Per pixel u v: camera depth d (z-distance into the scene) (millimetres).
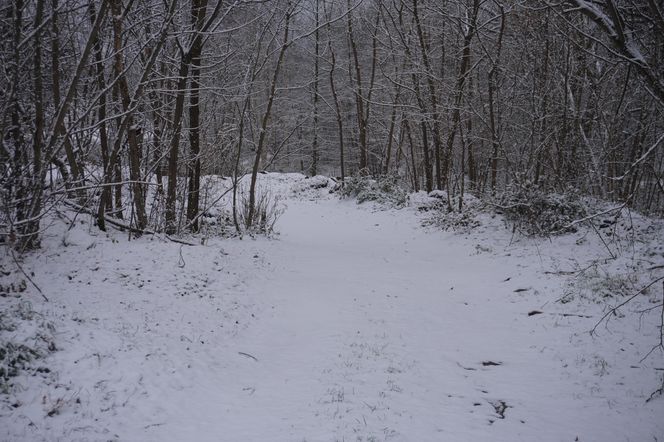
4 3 9234
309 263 13352
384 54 26312
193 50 11969
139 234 11656
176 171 12719
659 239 11445
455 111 18359
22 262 8773
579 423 5641
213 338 7812
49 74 10672
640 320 7789
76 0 10188
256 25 15539
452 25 20188
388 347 7836
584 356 7227
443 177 23703
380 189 24172
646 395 6133
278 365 7238
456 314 9523
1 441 4312
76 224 10938
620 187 16172
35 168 8664
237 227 14898
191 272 10055
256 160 15867
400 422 5539
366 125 28250
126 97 11125
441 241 16172
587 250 11891
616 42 5055
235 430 5336
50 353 5684
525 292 10234
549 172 17500
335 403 5961
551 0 7188
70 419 4883
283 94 34781
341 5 25500
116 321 7297
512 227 15062
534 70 16578
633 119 15750
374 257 14609
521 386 6566
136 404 5453
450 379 6766
